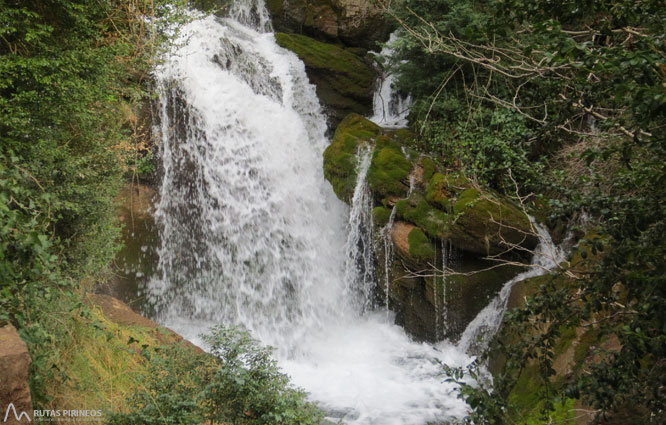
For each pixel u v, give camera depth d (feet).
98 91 18.34
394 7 37.63
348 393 24.95
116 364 16.02
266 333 32.09
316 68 40.83
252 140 34.68
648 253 10.02
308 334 32.14
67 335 14.96
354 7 43.98
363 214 31.19
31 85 16.67
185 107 32.01
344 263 33.47
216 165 32.86
